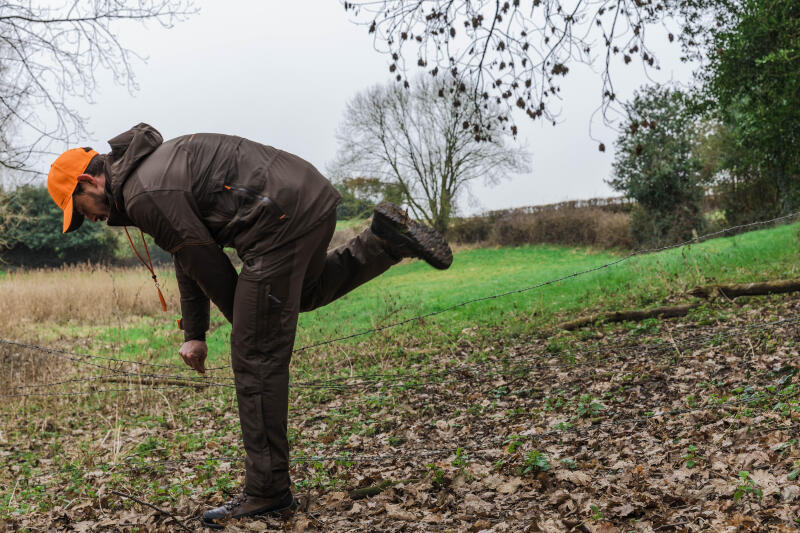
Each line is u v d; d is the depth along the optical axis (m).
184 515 3.41
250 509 2.96
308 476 4.21
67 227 2.88
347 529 2.95
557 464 3.52
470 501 3.21
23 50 9.91
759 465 3.11
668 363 6.40
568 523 2.71
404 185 35.69
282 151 2.88
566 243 33.41
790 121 17.09
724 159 24.88
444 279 25.50
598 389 5.86
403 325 12.44
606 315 9.75
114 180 2.72
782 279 10.34
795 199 19.91
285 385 2.91
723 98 17.97
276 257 2.75
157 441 6.40
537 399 6.09
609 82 6.37
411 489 3.45
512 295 13.81
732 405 4.33
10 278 20.34
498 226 36.81
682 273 12.37
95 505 3.91
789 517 2.45
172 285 19.59
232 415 7.55
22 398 8.61
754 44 16.41
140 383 8.75
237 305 2.79
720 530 2.42
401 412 6.39
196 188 2.70
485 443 4.68
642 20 6.30
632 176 25.11
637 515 2.78
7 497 4.50
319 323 14.56
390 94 35.00
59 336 14.73
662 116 24.23
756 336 6.77
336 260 3.13
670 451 3.62
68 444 6.79
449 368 8.57
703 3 8.48
